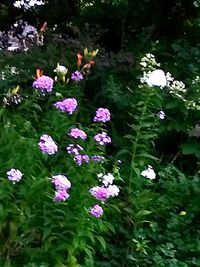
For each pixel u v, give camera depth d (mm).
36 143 1974
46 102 2373
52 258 1816
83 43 2871
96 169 2006
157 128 2361
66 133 2119
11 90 2377
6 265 1752
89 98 2787
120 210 2059
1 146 1960
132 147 2176
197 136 2467
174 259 1938
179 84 2471
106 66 2777
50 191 1844
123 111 2592
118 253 1991
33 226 1828
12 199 1832
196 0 3045
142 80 2178
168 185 2178
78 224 1814
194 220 2129
